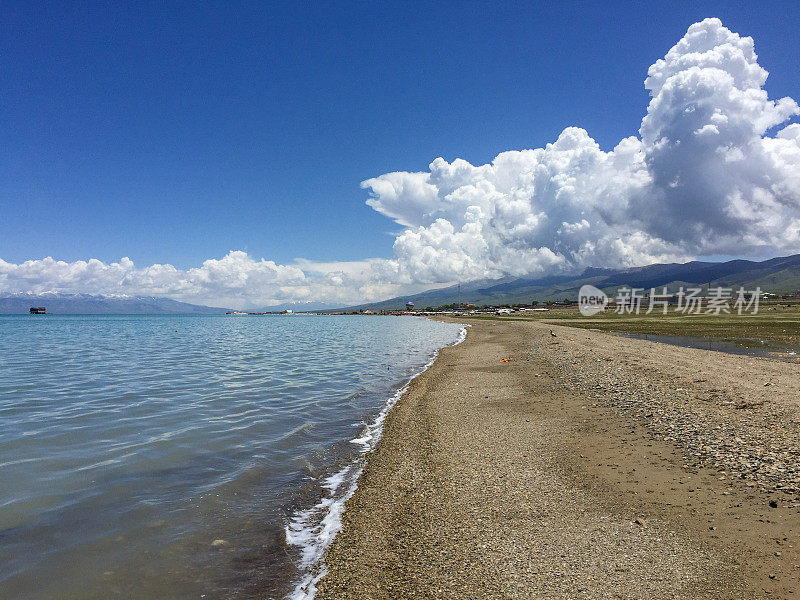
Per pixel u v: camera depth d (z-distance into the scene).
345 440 15.78
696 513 9.34
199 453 14.16
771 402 17.69
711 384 21.67
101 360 39.69
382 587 7.39
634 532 8.75
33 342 62.12
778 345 44.28
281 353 47.12
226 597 7.20
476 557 8.15
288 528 9.51
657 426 15.46
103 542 8.81
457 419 18.36
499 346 48.97
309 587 7.45
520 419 17.86
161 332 94.25
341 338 74.31
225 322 186.75
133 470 12.67
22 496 10.85
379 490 11.41
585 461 12.82
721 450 12.71
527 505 10.20
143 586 7.45
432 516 9.88
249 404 21.22
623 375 25.17
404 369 34.09
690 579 7.19
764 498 9.75
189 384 26.67
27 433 16.19
